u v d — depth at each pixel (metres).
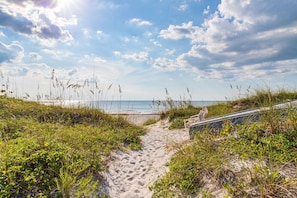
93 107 9.88
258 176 2.91
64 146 4.38
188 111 12.81
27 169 3.19
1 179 2.85
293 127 3.88
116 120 9.61
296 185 2.63
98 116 9.30
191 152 4.39
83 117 8.78
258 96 9.18
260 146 3.69
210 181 3.28
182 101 14.08
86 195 3.11
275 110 4.26
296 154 3.23
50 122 7.41
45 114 7.93
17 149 3.62
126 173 4.57
